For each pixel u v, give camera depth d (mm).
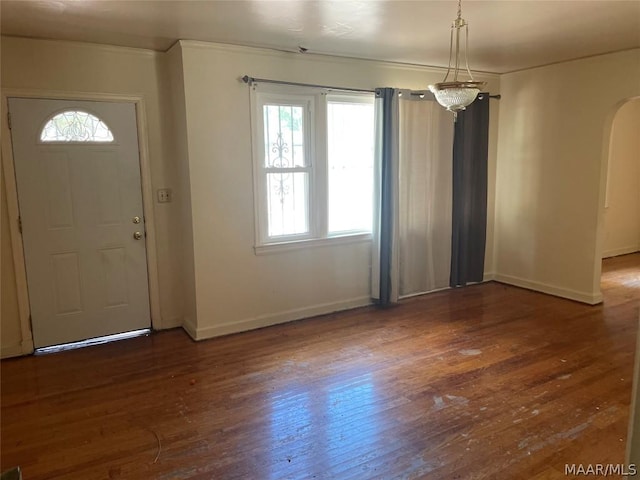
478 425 2721
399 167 4832
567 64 4875
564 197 5074
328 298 4754
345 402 3004
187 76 3777
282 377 3365
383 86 4758
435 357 3662
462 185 5324
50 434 2699
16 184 3654
